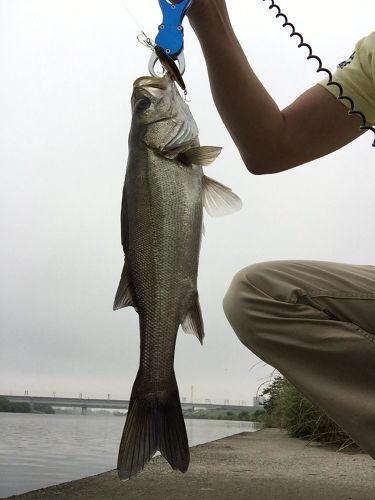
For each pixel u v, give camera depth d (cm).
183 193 73
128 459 69
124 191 76
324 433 182
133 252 74
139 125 75
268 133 76
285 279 75
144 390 72
